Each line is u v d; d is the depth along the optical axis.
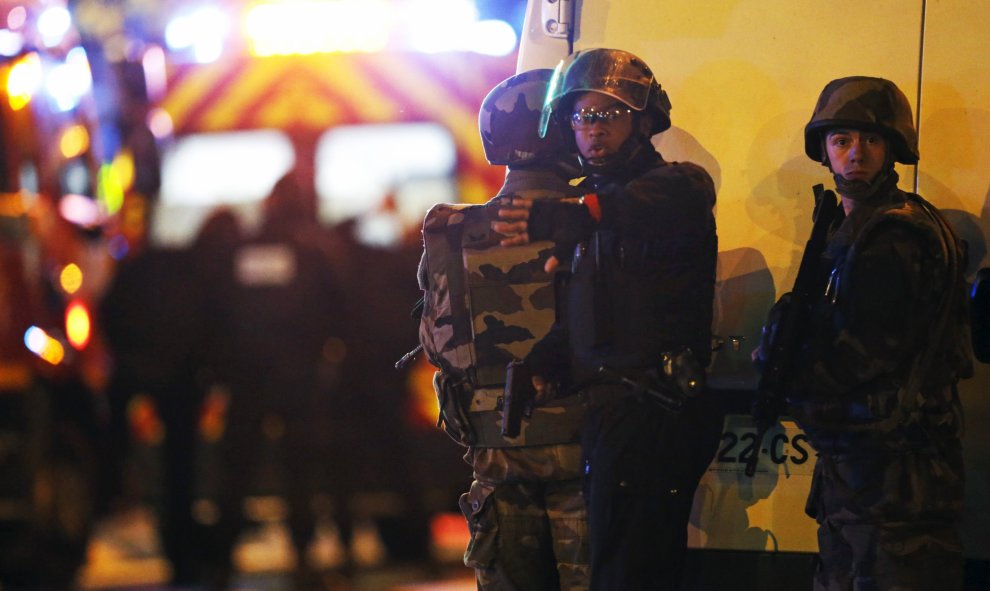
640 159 15.46
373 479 30.72
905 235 14.48
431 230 16.38
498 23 30.95
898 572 14.56
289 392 29.66
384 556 32.66
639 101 15.22
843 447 14.82
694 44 17.23
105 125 32.09
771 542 16.91
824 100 15.20
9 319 28.97
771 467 16.91
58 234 30.67
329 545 35.94
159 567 33.94
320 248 29.81
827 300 14.87
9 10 30.34
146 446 36.81
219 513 30.09
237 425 29.98
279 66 32.06
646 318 14.80
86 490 31.28
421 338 16.69
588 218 14.93
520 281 15.98
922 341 14.57
